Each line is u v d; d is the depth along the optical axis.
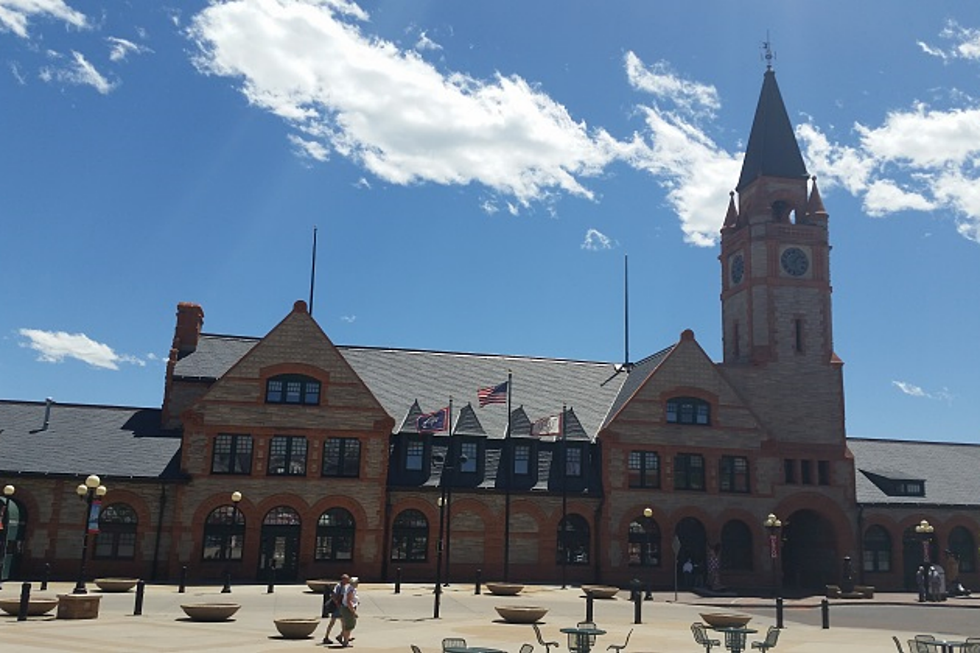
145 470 45.81
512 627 29.08
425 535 48.69
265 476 46.62
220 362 53.12
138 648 21.58
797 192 59.97
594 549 50.44
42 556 43.59
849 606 43.28
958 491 58.66
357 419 48.31
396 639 25.36
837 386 56.72
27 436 46.59
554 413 54.56
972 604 44.72
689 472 52.34
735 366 56.00
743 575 51.84
